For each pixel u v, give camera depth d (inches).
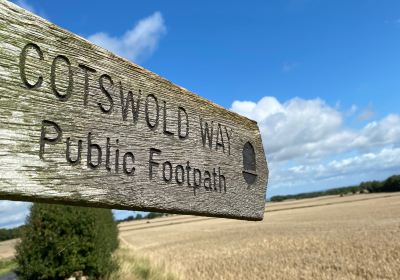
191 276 602.2
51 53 72.3
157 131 91.9
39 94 69.5
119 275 536.1
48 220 488.4
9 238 3329.2
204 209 102.5
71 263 482.6
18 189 64.8
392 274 533.3
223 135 114.3
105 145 79.3
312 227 1614.2
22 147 66.0
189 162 99.7
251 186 123.6
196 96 106.0
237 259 807.1
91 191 75.5
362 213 2231.8
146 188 86.7
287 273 598.5
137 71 89.3
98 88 79.8
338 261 671.1
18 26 68.1
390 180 4926.2
